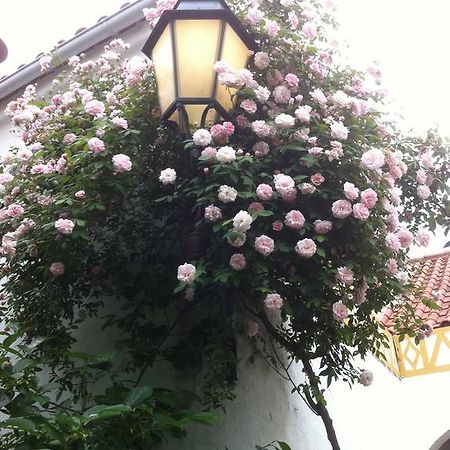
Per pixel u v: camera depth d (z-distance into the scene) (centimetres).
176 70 307
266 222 309
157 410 291
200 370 339
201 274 303
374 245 309
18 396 273
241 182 312
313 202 316
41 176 339
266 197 299
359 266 305
